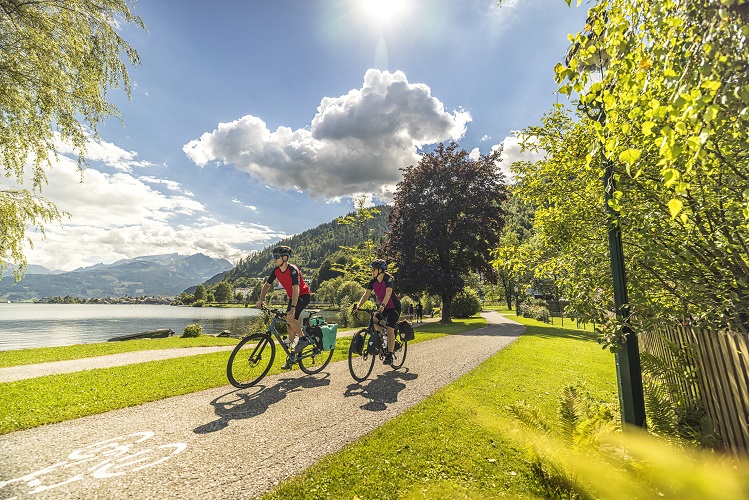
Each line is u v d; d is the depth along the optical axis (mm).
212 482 2908
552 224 5398
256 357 5898
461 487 2926
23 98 8430
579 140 4828
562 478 2918
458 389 5840
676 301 4223
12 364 8562
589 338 17281
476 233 24938
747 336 2824
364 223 29156
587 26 2771
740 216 3434
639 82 2273
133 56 10320
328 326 6961
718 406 3191
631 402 3391
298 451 3492
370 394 5520
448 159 27156
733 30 1953
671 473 2643
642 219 3705
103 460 3240
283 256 6137
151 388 5488
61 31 8797
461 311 35250
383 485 2904
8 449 3406
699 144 1971
